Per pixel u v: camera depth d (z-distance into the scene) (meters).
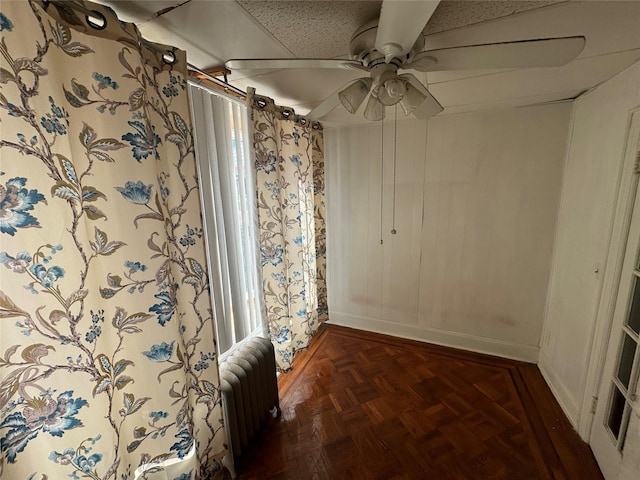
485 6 0.89
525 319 2.40
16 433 0.75
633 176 1.36
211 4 0.88
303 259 2.34
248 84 1.59
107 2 0.87
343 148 2.75
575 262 1.87
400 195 2.64
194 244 1.24
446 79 1.54
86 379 0.86
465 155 2.37
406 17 0.70
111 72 0.88
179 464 1.25
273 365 1.84
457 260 2.56
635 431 1.16
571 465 1.54
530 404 1.97
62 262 0.79
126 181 0.94
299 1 0.87
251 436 1.65
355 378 2.29
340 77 1.48
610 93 1.55
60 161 0.78
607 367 1.51
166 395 1.12
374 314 2.99
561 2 0.88
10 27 0.66
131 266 0.98
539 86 1.68
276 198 1.88
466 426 1.81
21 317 0.73
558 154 2.10
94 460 0.90
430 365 2.43
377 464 1.58
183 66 1.14
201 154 1.44
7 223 0.69
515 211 2.29
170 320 1.09
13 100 0.67
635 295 1.35
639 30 1.04
